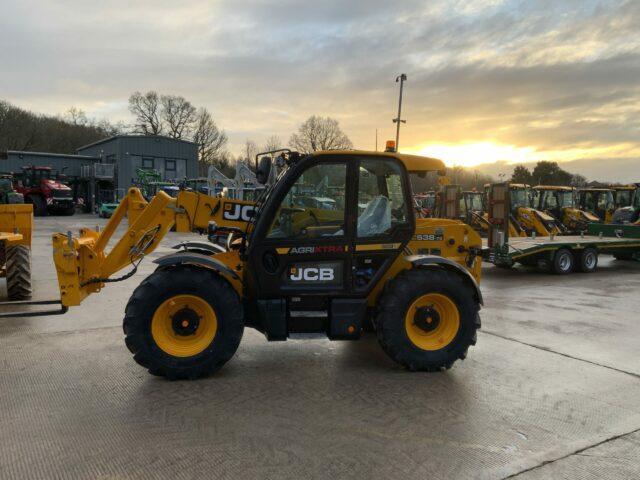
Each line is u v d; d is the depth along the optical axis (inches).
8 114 2190.0
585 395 158.1
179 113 2479.1
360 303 175.5
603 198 807.1
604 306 296.4
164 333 165.0
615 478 111.9
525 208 673.0
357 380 168.1
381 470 113.0
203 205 185.8
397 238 177.3
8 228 284.7
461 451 122.0
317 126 2026.3
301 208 172.1
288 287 172.9
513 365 186.2
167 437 126.8
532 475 112.4
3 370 174.2
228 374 172.2
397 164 177.5
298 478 109.3
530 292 344.8
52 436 126.8
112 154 1558.8
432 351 174.9
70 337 215.0
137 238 188.5
